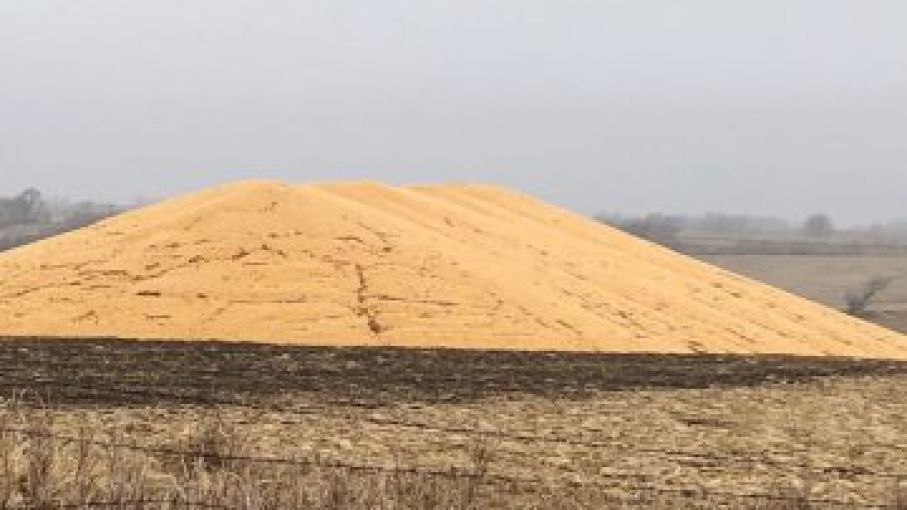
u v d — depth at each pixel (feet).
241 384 101.50
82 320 160.15
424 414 85.10
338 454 63.77
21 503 42.78
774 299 243.81
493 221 246.27
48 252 194.80
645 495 56.85
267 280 176.86
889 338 232.73
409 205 236.63
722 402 100.78
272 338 156.56
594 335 173.27
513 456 66.85
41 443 48.44
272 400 90.02
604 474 62.49
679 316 200.03
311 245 191.21
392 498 46.37
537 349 160.66
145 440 62.54
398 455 64.44
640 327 185.57
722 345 184.96
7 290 173.68
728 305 222.89
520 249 223.30
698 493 58.03
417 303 174.09
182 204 218.38
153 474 49.96
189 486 45.29
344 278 180.04
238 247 188.75
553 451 69.51
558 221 268.21
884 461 72.08
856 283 651.25
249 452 57.06
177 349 135.64
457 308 174.40
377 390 100.99
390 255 191.52
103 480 46.14
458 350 152.15
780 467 67.97
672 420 87.40
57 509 42.32
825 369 144.05
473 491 49.93
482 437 73.41
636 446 73.51
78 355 123.34
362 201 230.68
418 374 117.29
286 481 47.42
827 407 100.17
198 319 162.09
